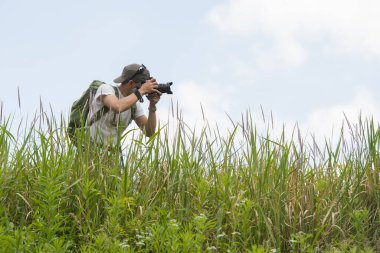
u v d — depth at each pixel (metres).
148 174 6.23
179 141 6.32
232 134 6.42
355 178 6.50
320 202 6.06
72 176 6.04
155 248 5.43
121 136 6.43
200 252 5.29
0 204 5.84
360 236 5.87
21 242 5.08
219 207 5.93
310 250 5.47
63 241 5.49
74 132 6.73
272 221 5.94
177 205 6.09
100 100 6.76
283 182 6.11
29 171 6.18
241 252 5.67
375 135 6.61
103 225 5.65
